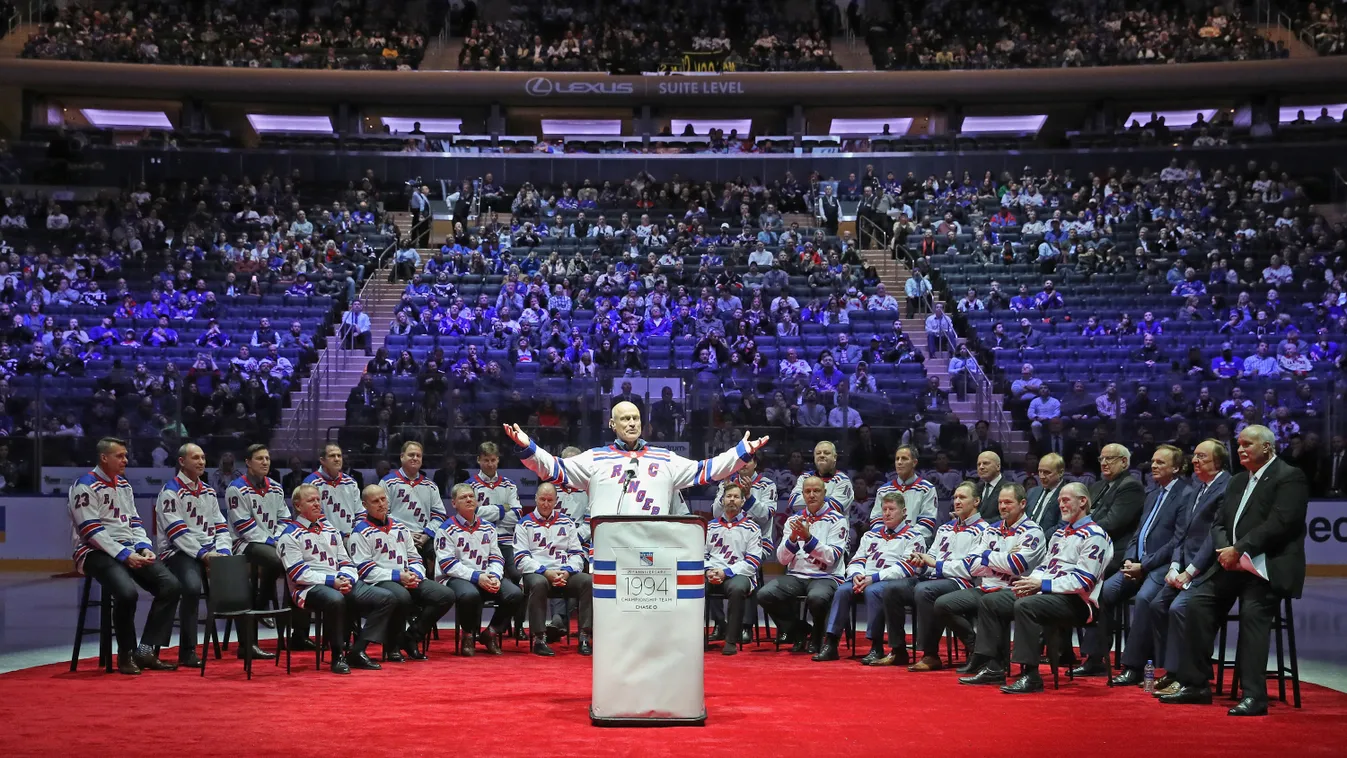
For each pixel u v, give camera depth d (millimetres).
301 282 24078
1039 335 21500
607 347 20016
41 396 17109
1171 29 34594
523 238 26078
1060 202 28422
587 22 36344
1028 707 7656
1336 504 16562
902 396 16266
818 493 10766
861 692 8266
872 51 35844
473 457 16250
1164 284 23812
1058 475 9805
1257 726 7012
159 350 20578
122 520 9188
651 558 7008
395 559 10031
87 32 33406
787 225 28500
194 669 9359
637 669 6949
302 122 35781
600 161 31172
